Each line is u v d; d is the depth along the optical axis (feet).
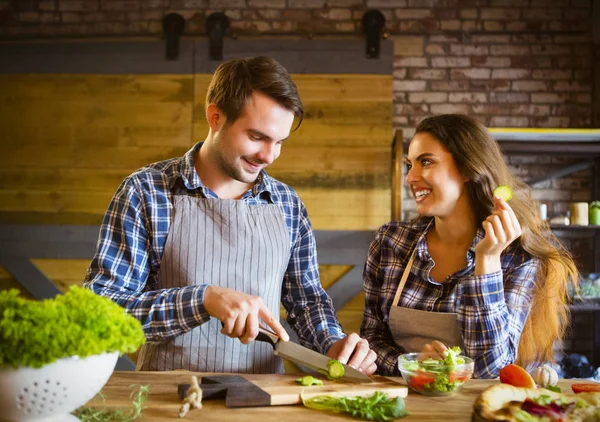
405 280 6.57
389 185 13.89
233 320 4.84
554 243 7.06
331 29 14.46
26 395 3.24
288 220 6.39
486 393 4.11
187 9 14.60
